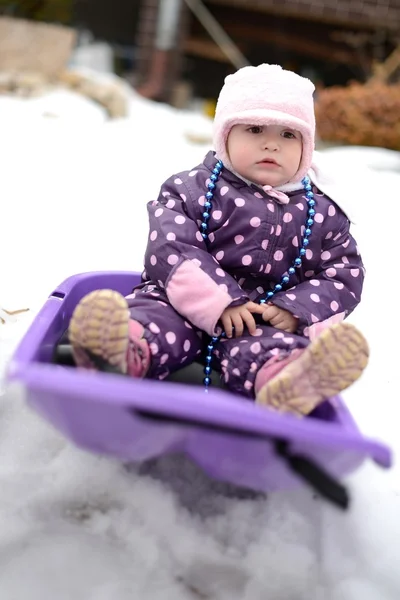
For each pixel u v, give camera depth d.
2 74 4.65
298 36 6.63
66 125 3.75
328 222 1.28
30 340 0.97
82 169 2.87
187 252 1.14
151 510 1.00
